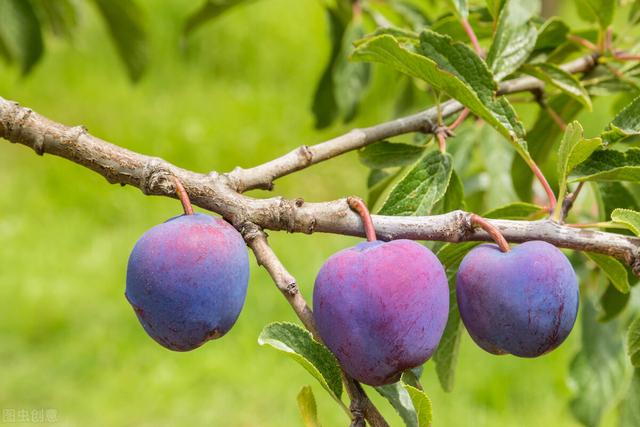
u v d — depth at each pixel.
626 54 1.02
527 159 0.86
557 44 1.03
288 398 2.28
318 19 4.12
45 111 3.53
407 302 0.77
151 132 3.48
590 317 1.20
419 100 1.37
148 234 0.79
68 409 2.24
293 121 3.65
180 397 2.29
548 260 0.80
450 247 0.86
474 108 0.87
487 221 0.81
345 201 0.81
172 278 0.77
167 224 0.79
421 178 0.89
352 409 0.78
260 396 2.29
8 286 2.68
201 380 2.36
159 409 2.24
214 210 0.81
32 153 3.38
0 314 2.58
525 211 0.90
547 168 1.14
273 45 4.02
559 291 0.80
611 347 1.19
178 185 0.80
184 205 0.80
